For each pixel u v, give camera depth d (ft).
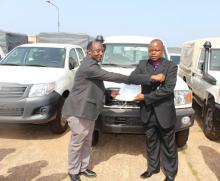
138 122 17.25
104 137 22.22
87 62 13.94
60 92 21.74
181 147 20.49
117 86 17.35
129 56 22.18
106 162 17.87
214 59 24.58
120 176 16.14
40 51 25.75
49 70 23.00
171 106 14.26
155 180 15.69
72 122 14.26
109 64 21.75
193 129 24.77
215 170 17.19
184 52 35.06
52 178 15.75
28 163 17.52
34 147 20.03
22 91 20.30
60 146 20.26
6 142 20.93
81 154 15.55
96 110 14.42
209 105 22.03
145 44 22.72
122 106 17.39
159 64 14.07
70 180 15.55
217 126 21.21
